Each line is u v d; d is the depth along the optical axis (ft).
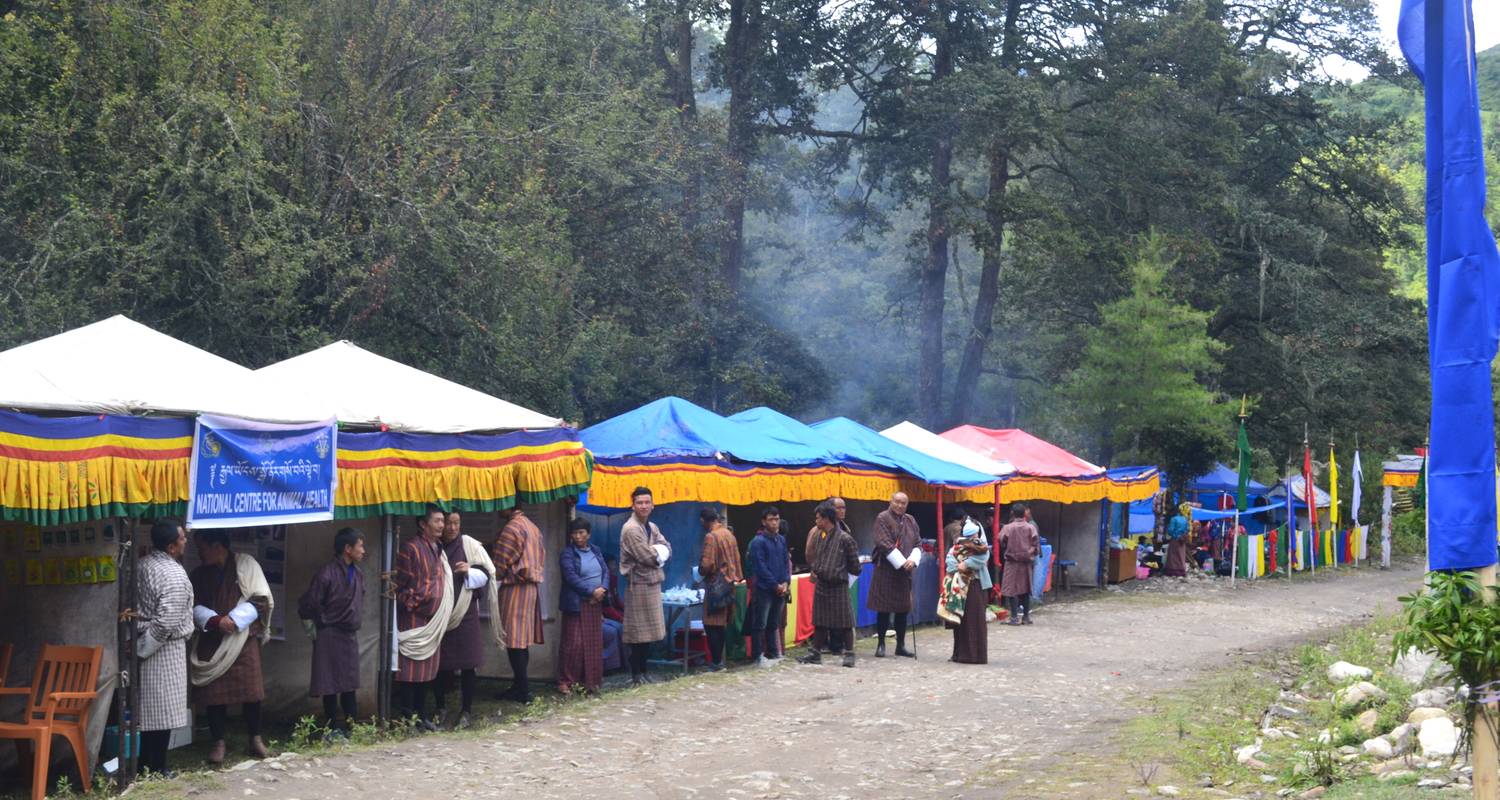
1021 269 122.62
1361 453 151.94
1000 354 154.30
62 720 28.48
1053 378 146.20
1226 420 121.29
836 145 139.95
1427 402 145.59
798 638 57.00
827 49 126.72
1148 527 117.29
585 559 44.04
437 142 69.10
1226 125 123.65
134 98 58.65
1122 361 118.73
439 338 70.33
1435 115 25.55
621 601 50.24
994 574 75.20
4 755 29.66
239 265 57.82
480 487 39.40
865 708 41.96
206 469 30.55
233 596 32.14
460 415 39.70
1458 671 24.08
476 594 38.78
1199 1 125.39
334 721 35.81
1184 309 118.52
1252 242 133.69
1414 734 34.19
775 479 56.08
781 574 51.47
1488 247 24.80
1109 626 70.38
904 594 54.54
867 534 68.90
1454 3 25.23
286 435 32.86
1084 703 43.39
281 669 38.01
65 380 28.94
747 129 123.85
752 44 121.90
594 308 92.48
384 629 36.63
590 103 84.48
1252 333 142.10
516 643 41.29
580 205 88.84
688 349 109.19
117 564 29.35
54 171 58.13
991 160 125.59
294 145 63.98
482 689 45.01
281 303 58.54
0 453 26.18
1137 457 125.18
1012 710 41.78
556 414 74.74
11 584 30.09
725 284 113.70
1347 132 142.51
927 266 130.93
